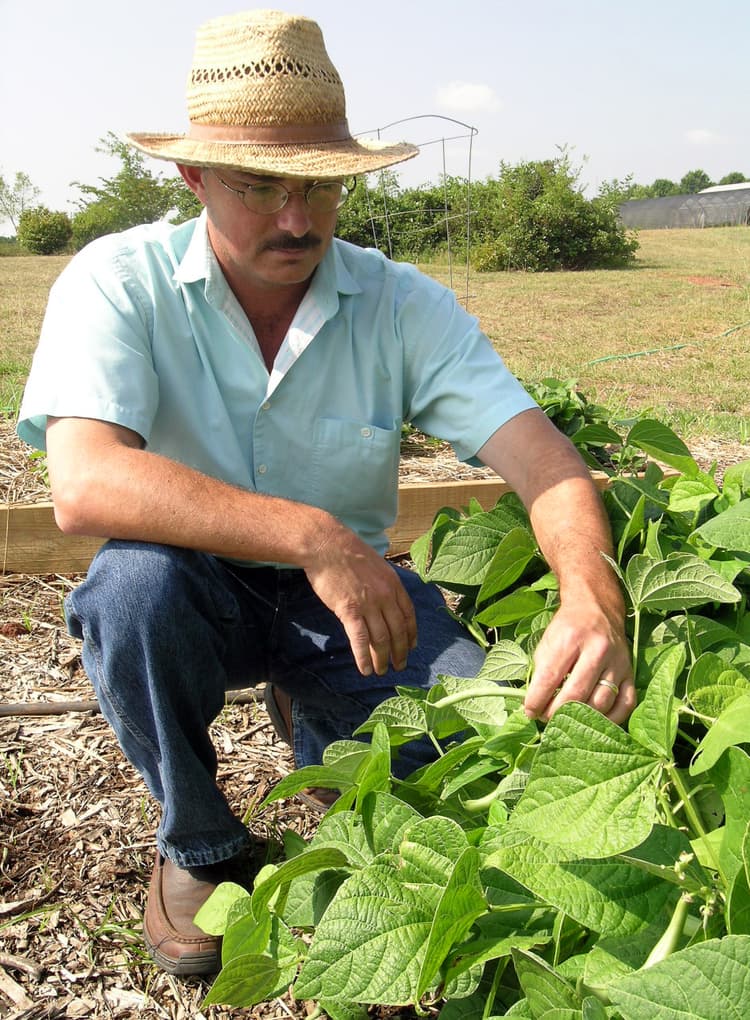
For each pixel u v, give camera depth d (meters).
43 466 4.20
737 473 2.13
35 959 1.90
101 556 1.82
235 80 1.85
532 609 1.94
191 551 1.85
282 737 2.50
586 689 1.49
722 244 28.41
